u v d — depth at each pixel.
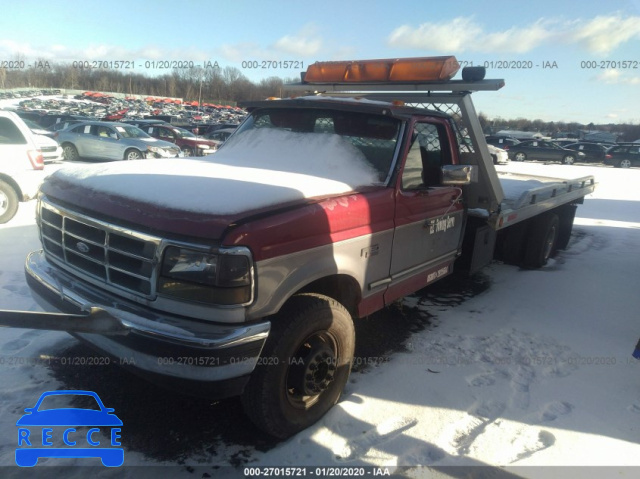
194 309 2.63
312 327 3.00
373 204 3.44
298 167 3.86
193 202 2.77
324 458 2.95
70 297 3.00
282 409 2.97
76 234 3.13
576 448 3.10
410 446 3.07
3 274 5.55
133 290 2.84
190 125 28.08
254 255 2.61
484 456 3.00
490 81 4.25
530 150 33.25
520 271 7.04
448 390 3.71
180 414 3.30
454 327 4.91
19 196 8.34
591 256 8.07
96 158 17.78
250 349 2.62
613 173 25.81
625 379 3.97
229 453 2.96
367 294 3.57
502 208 5.24
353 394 3.60
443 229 4.44
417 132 4.04
